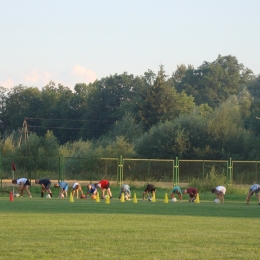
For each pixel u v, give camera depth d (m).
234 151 86.56
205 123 88.81
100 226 23.19
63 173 59.25
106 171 64.81
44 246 17.61
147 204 39.44
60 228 22.19
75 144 88.81
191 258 15.94
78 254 16.33
